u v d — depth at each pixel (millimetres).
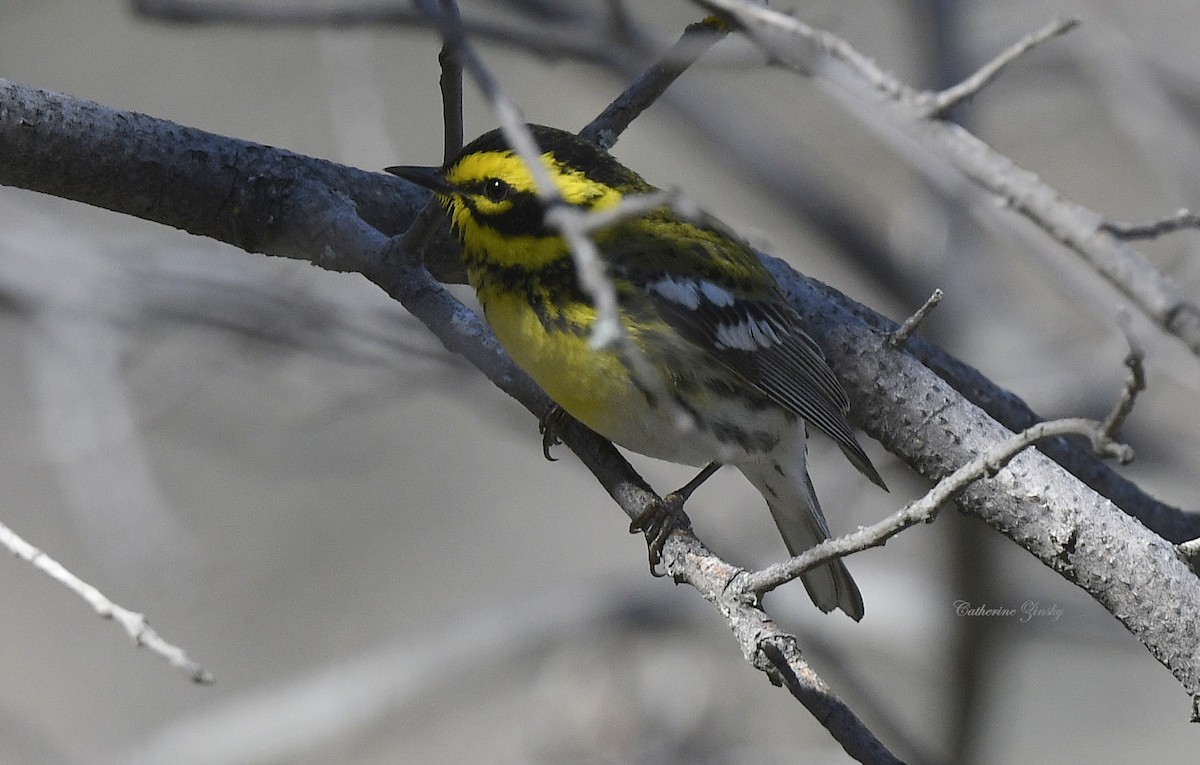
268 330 12219
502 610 14602
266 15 10430
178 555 12078
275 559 17547
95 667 17188
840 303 8586
